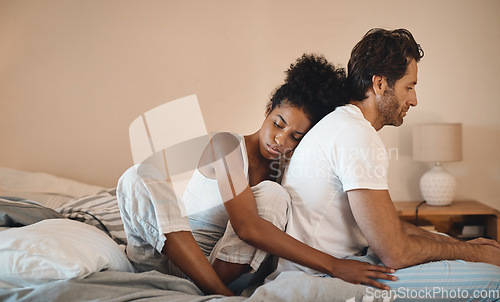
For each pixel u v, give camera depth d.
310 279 1.20
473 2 3.35
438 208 3.08
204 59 3.45
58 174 3.53
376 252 1.33
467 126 3.39
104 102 3.49
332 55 3.39
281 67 3.42
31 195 2.95
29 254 1.18
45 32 3.49
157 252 1.42
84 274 1.17
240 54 3.44
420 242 1.34
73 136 3.51
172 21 3.45
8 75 3.52
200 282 1.34
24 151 3.53
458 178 3.41
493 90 3.37
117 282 1.20
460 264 1.31
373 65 1.49
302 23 3.40
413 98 1.55
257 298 1.14
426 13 3.37
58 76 3.50
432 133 3.09
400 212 3.05
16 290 1.12
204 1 3.43
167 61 3.46
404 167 3.41
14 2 3.49
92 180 3.52
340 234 1.45
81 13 3.47
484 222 3.23
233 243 1.40
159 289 1.24
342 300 1.17
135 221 1.37
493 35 3.35
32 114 3.52
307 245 1.35
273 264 1.45
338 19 3.38
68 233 1.28
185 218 1.38
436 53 3.38
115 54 3.48
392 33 1.53
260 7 3.41
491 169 3.39
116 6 3.46
